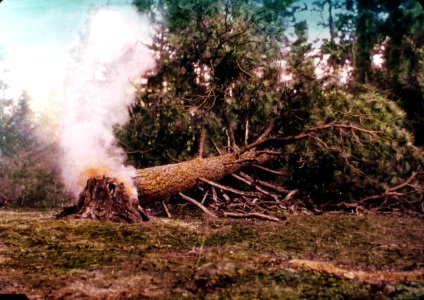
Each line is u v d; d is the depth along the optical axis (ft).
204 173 16.30
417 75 20.17
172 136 19.35
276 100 18.67
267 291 6.94
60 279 7.46
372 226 14.16
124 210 13.42
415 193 18.48
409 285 7.36
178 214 15.70
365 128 18.02
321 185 18.62
